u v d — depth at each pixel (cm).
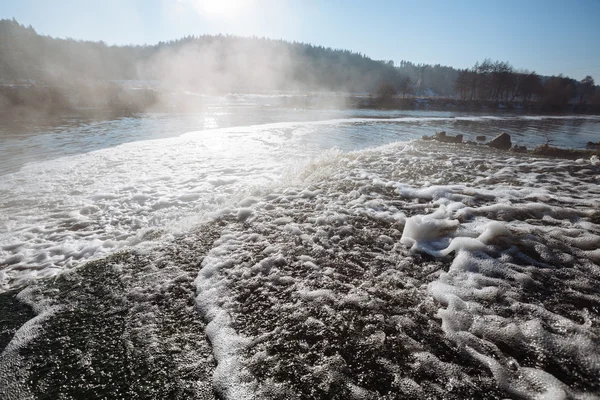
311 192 502
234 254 315
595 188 502
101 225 518
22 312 248
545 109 6200
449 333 203
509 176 583
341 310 227
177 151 1155
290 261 297
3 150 1144
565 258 286
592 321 211
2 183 738
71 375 186
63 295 265
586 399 158
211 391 173
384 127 2275
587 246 304
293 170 766
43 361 197
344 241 333
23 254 424
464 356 186
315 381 173
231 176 800
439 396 162
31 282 292
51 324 230
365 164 702
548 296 237
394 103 5509
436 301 236
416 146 1115
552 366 178
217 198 623
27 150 1148
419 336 202
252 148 1250
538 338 194
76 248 440
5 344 213
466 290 242
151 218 541
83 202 620
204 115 2873
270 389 169
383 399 161
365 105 5288
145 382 180
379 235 346
